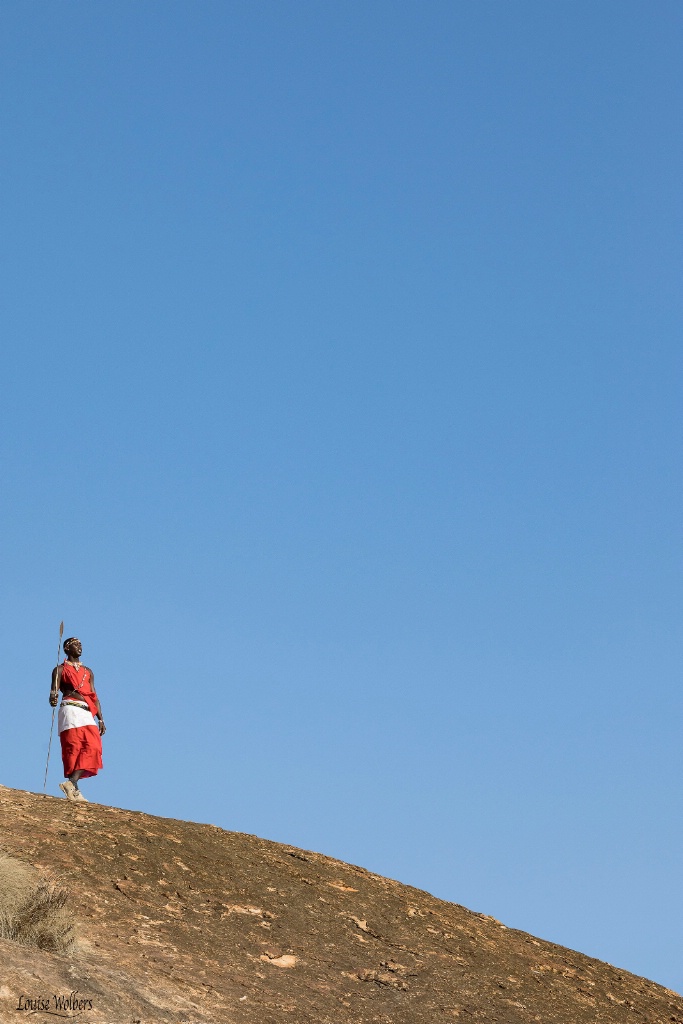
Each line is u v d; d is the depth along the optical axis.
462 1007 12.09
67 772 15.37
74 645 15.77
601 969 15.30
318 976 11.63
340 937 12.90
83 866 12.49
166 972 10.36
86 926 10.89
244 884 13.48
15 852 12.32
